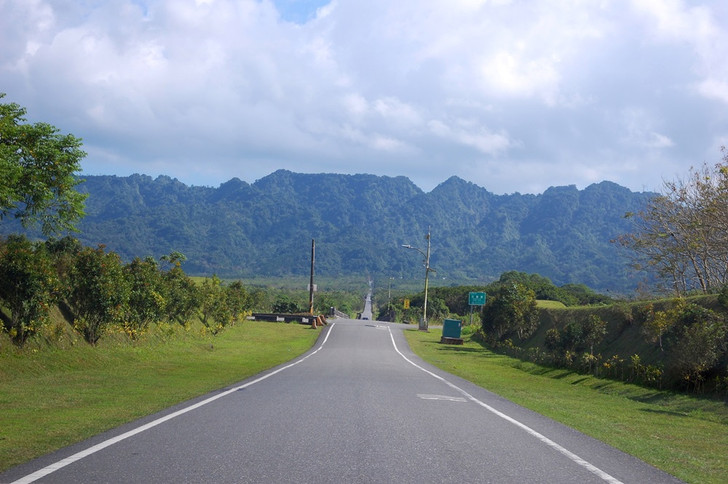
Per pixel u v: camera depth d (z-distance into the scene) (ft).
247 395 40.24
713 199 84.53
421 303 333.83
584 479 19.99
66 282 68.33
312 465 20.02
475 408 37.88
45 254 63.36
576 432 30.14
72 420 29.22
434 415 33.45
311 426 27.81
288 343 134.92
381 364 85.15
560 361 88.38
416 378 62.08
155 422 28.32
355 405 36.09
